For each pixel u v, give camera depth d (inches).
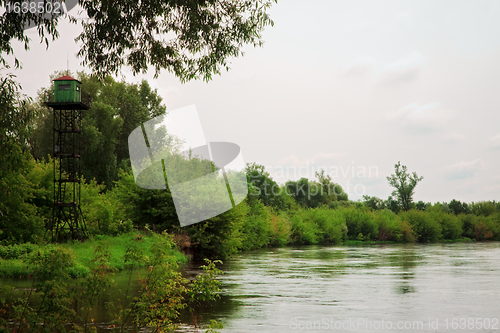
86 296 330.0
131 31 469.1
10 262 873.5
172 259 354.3
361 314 587.5
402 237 4357.8
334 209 4626.0
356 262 1558.8
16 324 342.3
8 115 412.5
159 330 349.1
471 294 782.5
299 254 2078.0
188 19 485.7
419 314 595.2
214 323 373.4
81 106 1341.0
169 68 516.1
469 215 5236.2
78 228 1278.3
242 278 1018.7
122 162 2410.2
